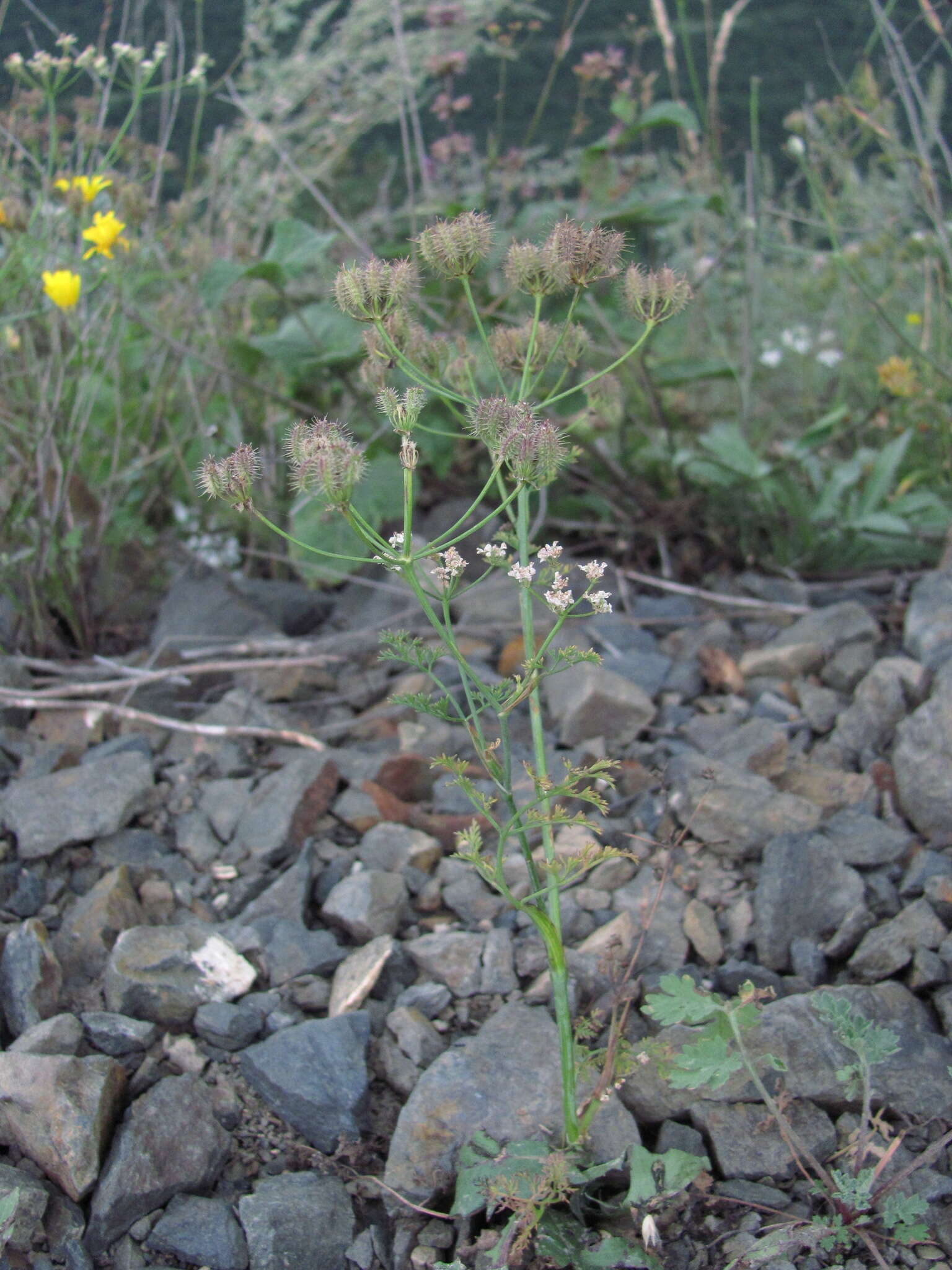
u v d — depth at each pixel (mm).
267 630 528
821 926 365
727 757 427
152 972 345
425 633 521
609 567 573
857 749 436
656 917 368
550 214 605
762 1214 291
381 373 320
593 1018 302
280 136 641
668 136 914
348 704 492
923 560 562
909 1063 315
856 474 566
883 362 656
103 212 530
